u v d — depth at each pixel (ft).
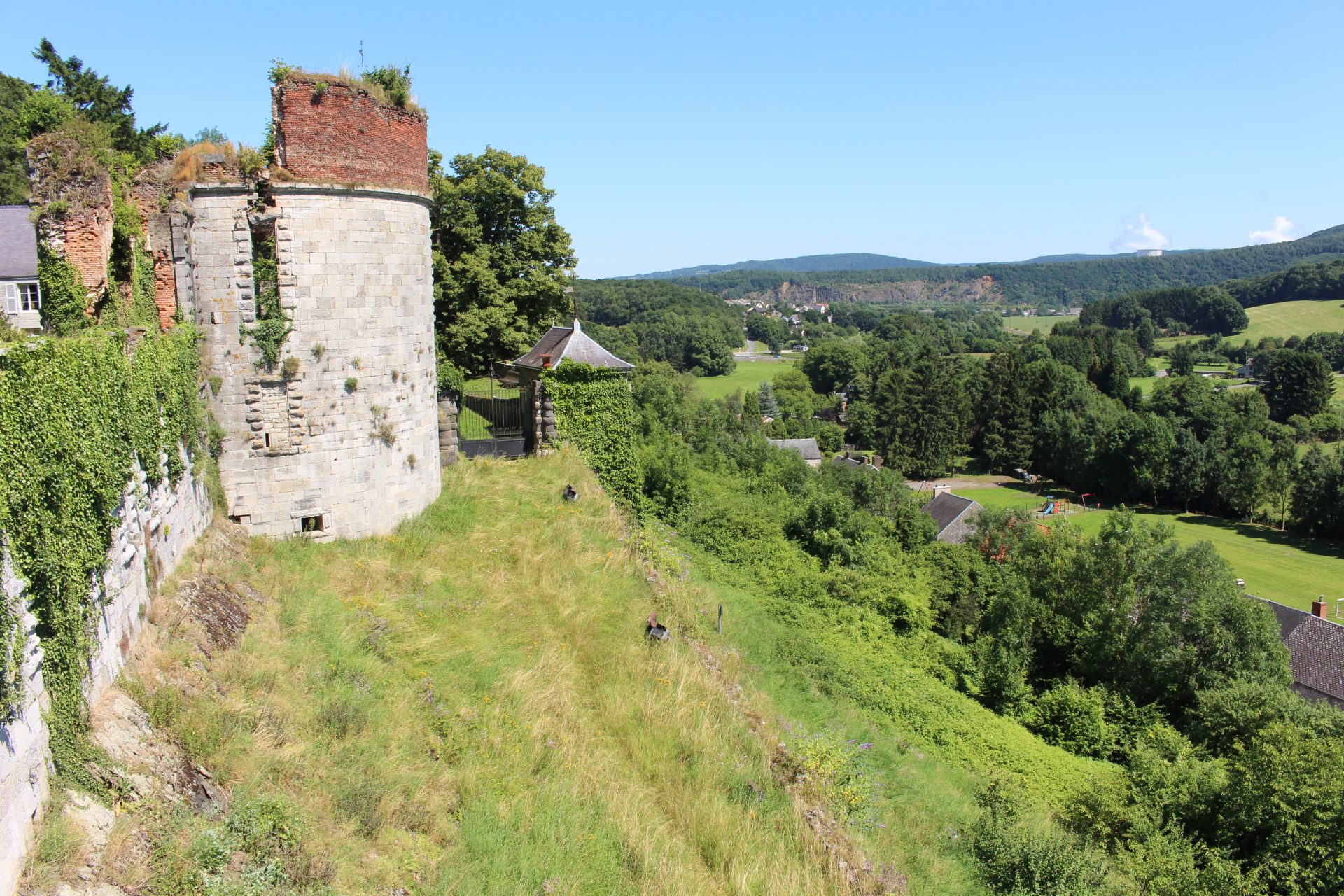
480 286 114.52
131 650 33.86
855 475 195.72
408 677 44.47
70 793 26.07
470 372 118.93
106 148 49.19
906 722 78.79
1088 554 120.37
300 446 56.24
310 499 57.11
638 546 74.02
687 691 52.70
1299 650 125.80
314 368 56.03
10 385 24.85
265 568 51.80
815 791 49.80
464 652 48.65
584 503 75.72
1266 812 68.23
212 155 52.44
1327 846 64.85
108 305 47.39
